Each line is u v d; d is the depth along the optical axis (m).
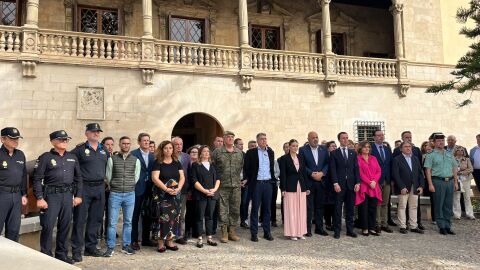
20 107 13.66
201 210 8.77
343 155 10.05
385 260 7.66
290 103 17.30
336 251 8.39
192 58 16.16
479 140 12.88
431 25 20.11
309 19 20.89
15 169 6.90
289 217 9.56
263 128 16.81
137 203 8.48
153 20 18.34
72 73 14.38
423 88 19.36
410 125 18.97
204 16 19.19
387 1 21.55
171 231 8.21
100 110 14.59
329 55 17.86
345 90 18.19
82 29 17.33
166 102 15.47
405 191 10.30
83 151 7.65
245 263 7.36
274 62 17.53
